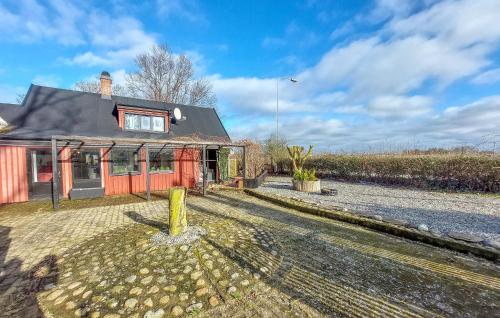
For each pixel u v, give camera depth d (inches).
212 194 391.5
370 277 121.3
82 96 474.6
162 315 94.1
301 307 97.6
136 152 439.8
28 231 201.6
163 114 494.3
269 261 139.0
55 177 287.7
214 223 213.2
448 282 116.3
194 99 1139.3
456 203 292.5
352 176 542.0
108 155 408.2
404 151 526.3
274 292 108.7
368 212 246.2
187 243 161.8
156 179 463.5
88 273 127.8
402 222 201.8
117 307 99.3
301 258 143.5
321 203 294.2
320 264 135.6
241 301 102.2
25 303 104.1
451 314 92.7
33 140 347.9
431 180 414.3
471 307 97.0
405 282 116.3
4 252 157.6
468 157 370.0
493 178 350.9
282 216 245.1
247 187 452.4
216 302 101.6
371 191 393.7
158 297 105.4
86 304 101.9
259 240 172.1
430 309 95.7
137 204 317.4
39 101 418.0
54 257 149.2
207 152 552.4
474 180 367.2
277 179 626.5
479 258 143.4
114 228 206.2
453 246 155.9
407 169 437.7
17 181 339.9
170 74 1093.1
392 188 425.7
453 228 193.5
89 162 394.0
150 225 211.2
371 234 188.5
